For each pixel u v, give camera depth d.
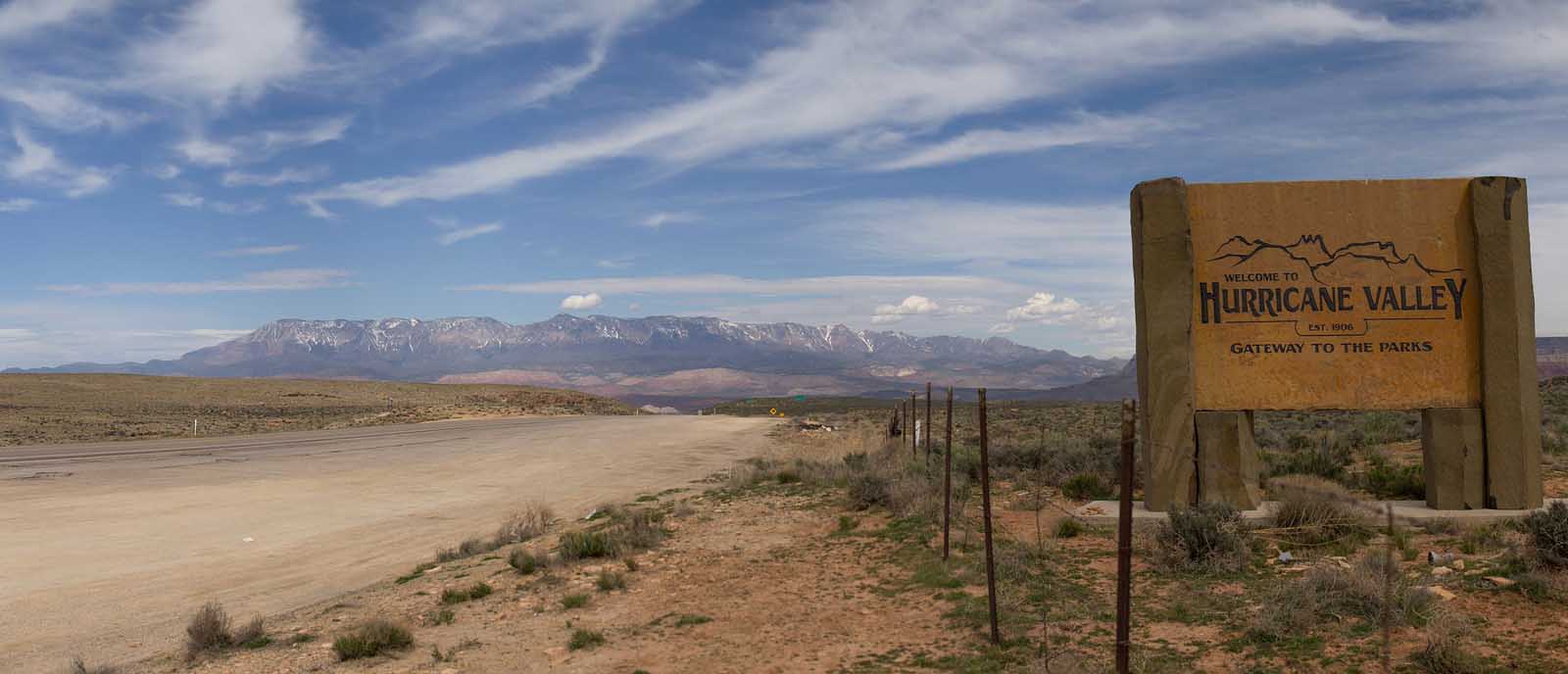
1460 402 13.34
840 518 16.02
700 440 48.28
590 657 9.02
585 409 105.44
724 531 16.28
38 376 115.62
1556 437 21.25
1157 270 13.55
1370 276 13.55
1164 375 13.47
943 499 16.08
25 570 15.02
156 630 11.30
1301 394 13.45
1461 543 10.32
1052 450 21.72
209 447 44.31
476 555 15.96
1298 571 9.66
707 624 10.08
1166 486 13.44
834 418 78.56
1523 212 13.34
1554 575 8.16
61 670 9.62
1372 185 13.66
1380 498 14.62
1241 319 13.62
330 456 38.66
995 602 8.37
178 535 18.84
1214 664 7.08
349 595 13.13
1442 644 6.55
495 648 9.56
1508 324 13.18
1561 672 6.19
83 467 33.03
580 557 14.40
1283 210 13.66
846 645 8.87
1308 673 6.66
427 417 79.50
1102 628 8.41
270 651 9.74
